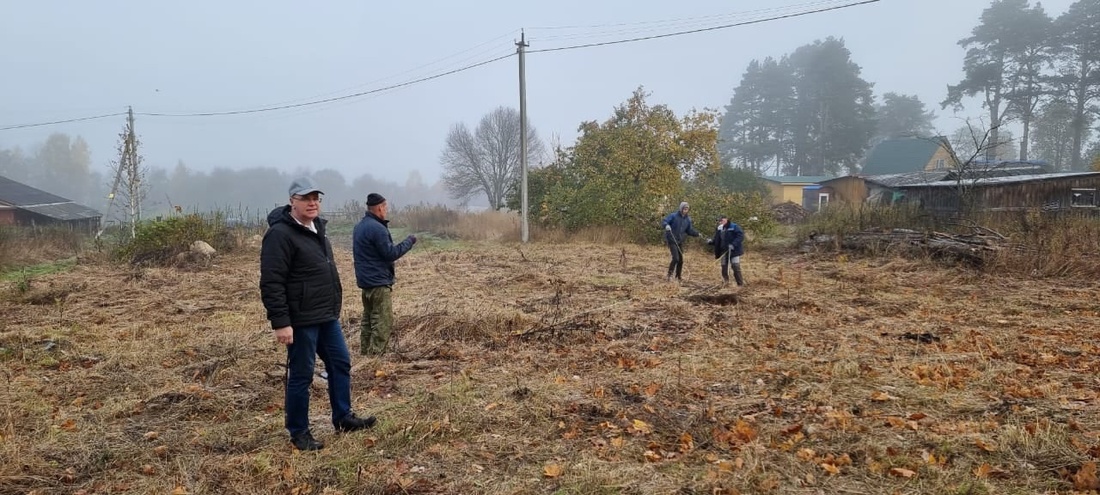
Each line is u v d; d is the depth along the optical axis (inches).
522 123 788.6
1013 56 1956.2
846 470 143.6
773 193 1657.2
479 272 498.9
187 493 134.9
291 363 155.3
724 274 442.9
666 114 877.2
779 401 190.4
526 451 156.3
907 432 163.5
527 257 606.5
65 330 289.6
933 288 415.2
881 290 409.1
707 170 893.2
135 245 593.3
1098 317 318.7
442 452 155.6
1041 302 359.3
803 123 2410.2
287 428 157.8
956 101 2038.6
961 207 731.4
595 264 553.9
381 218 252.1
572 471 144.3
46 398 197.3
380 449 157.5
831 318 314.5
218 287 427.5
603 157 872.9
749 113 2610.7
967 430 163.0
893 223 681.6
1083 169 1872.5
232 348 252.1
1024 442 152.1
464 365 233.5
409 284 437.7
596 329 285.0
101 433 167.8
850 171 2348.7
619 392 199.9
